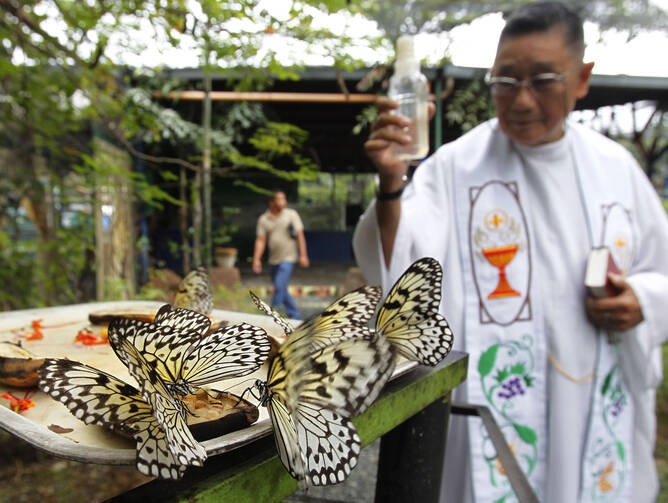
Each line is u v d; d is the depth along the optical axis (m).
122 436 0.56
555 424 1.64
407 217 1.68
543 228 1.70
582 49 1.55
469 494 1.68
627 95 7.46
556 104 1.56
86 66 2.04
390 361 0.48
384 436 1.04
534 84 1.53
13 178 3.55
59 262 3.71
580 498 1.65
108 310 1.34
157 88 6.22
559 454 1.63
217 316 1.28
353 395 0.49
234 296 5.99
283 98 5.71
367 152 1.46
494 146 1.80
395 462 1.02
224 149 6.67
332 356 0.52
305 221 15.23
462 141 1.89
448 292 1.76
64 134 3.00
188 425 0.55
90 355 1.00
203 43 1.75
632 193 1.82
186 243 7.29
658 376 1.78
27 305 3.27
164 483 0.55
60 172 3.72
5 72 2.18
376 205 1.55
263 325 1.17
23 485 2.46
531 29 1.51
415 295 0.67
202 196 7.32
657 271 1.84
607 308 1.56
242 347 0.52
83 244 3.84
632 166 1.85
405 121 1.43
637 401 1.78
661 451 2.97
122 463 0.49
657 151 8.35
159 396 0.43
